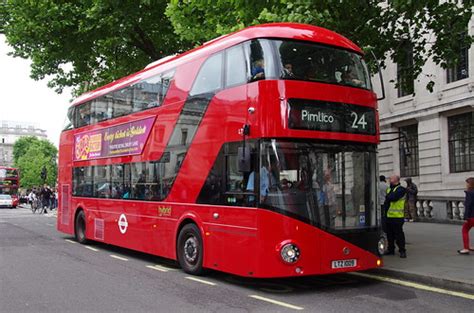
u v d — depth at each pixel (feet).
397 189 33.09
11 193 164.86
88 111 45.60
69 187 48.75
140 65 68.13
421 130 69.56
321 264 23.86
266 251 23.29
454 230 49.14
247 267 24.09
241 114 24.99
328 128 24.63
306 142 24.25
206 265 27.43
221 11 40.34
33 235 55.42
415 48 41.86
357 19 37.04
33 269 31.99
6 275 29.81
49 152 349.20
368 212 25.75
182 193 29.96
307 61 25.02
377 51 40.29
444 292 24.71
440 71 65.92
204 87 28.58
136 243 35.45
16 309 21.65
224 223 25.90
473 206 33.47
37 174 295.07
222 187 26.27
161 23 60.75
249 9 35.81
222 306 22.00
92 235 43.16
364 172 25.86
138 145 35.81
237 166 25.16
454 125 65.36
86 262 35.17
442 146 66.13
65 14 55.52
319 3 33.63
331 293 24.75
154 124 33.86
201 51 29.71
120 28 56.49
